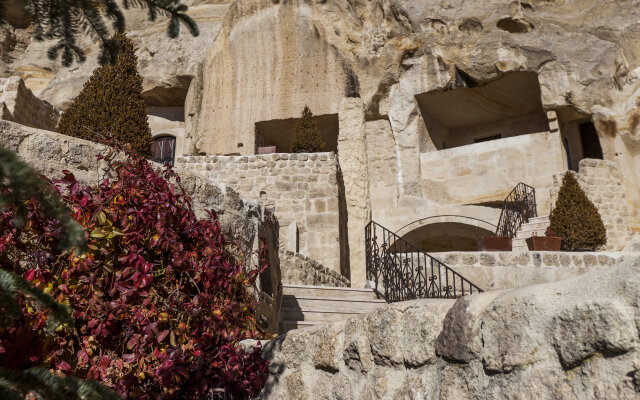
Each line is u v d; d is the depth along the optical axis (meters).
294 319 7.41
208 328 3.94
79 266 3.61
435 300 2.51
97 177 4.35
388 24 15.68
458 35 15.18
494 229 14.84
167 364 3.57
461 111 16.91
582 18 14.47
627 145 13.77
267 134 16.83
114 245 3.83
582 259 9.22
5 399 1.85
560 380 1.76
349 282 11.95
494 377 2.01
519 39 14.66
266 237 6.01
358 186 14.91
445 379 2.25
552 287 1.89
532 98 16.27
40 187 2.07
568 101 14.16
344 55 15.76
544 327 1.85
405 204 15.23
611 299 1.65
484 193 14.98
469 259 8.96
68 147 4.28
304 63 16.02
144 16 18.80
